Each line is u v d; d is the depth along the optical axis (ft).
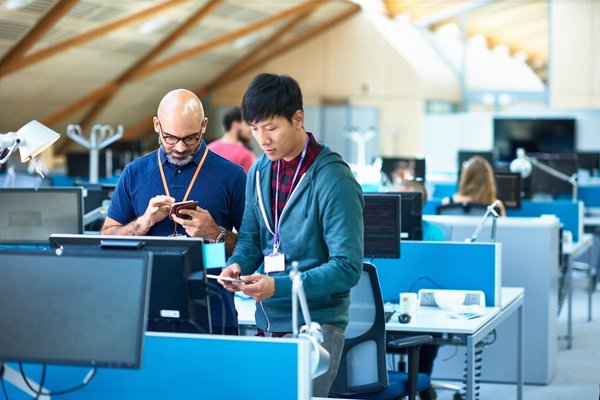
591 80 56.39
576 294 32.04
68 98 53.36
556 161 37.32
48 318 8.09
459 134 54.03
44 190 15.19
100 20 43.60
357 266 9.93
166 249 9.65
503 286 20.67
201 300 9.67
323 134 67.36
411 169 33.45
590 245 27.66
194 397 8.77
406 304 15.42
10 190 15.23
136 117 63.21
